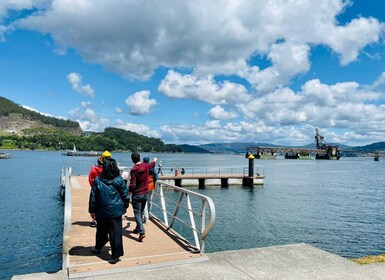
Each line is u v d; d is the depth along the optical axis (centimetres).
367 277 514
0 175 6194
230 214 2527
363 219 2431
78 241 709
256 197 3478
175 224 2083
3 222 2297
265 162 15875
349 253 1630
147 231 809
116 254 564
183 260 569
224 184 4316
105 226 590
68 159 14250
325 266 558
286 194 3784
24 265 1448
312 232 2014
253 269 538
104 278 494
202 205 643
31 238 1878
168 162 13275
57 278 489
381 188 4684
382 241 1839
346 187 4803
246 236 1877
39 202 3175
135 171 733
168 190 3853
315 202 3244
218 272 523
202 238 623
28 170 7475
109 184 570
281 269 539
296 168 10412
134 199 736
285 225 2184
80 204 1205
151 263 555
